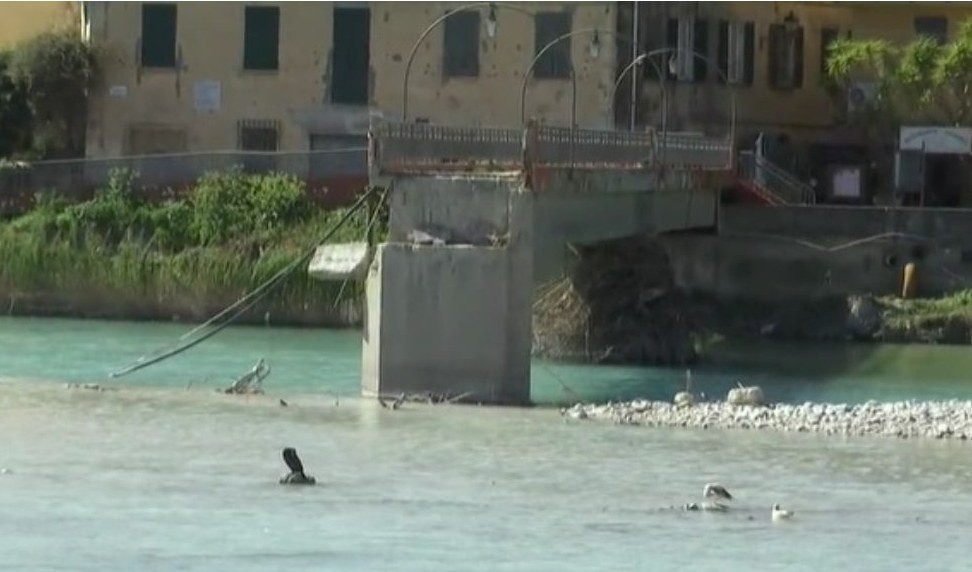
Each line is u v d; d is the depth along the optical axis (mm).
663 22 199000
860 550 89625
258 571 83062
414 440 112375
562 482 101875
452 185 126500
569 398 131250
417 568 84125
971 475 106750
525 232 125875
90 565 83125
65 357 149750
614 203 149250
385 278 126312
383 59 198000
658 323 156625
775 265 180375
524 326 126000
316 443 110875
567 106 194125
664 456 109562
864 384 146500
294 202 184000
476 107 196000
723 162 182125
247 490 98125
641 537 90625
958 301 177375
